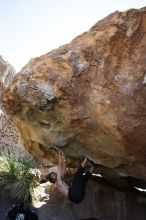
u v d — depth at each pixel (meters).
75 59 5.23
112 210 7.15
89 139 5.55
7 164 7.52
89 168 5.99
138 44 5.01
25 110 5.62
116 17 5.14
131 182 7.46
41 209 6.97
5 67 9.39
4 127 9.41
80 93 5.24
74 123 5.40
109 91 5.12
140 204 7.29
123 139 5.18
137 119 4.97
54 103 5.33
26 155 8.96
